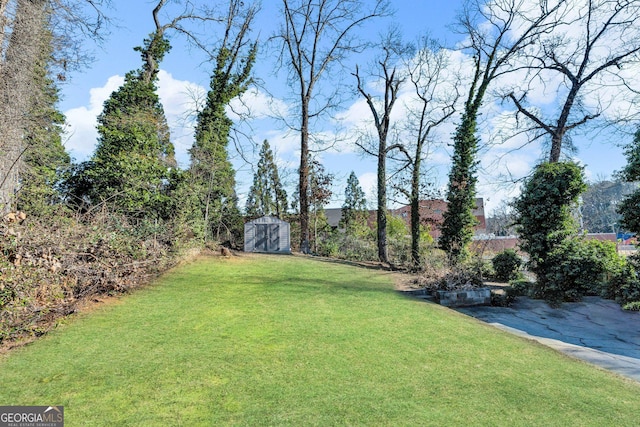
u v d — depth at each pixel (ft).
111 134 45.11
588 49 54.24
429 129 70.79
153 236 36.29
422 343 19.60
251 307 25.72
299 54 77.71
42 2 31.68
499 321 28.25
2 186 27.45
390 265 60.18
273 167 114.62
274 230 73.51
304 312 25.16
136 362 15.31
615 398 13.98
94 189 44.47
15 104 30.63
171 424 10.87
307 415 11.62
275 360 16.15
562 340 23.30
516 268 44.52
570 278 34.06
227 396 12.73
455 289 34.60
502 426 11.47
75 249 22.33
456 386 14.30
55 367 14.53
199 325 20.85
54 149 40.70
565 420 12.03
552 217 35.99
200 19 66.39
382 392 13.47
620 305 30.76
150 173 46.11
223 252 53.36
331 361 16.30
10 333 16.94
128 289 28.43
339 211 182.29
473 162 58.49
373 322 23.45
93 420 10.94
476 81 60.70
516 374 15.94
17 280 16.81
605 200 70.79
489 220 114.21
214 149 63.67
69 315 21.21
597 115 54.08
